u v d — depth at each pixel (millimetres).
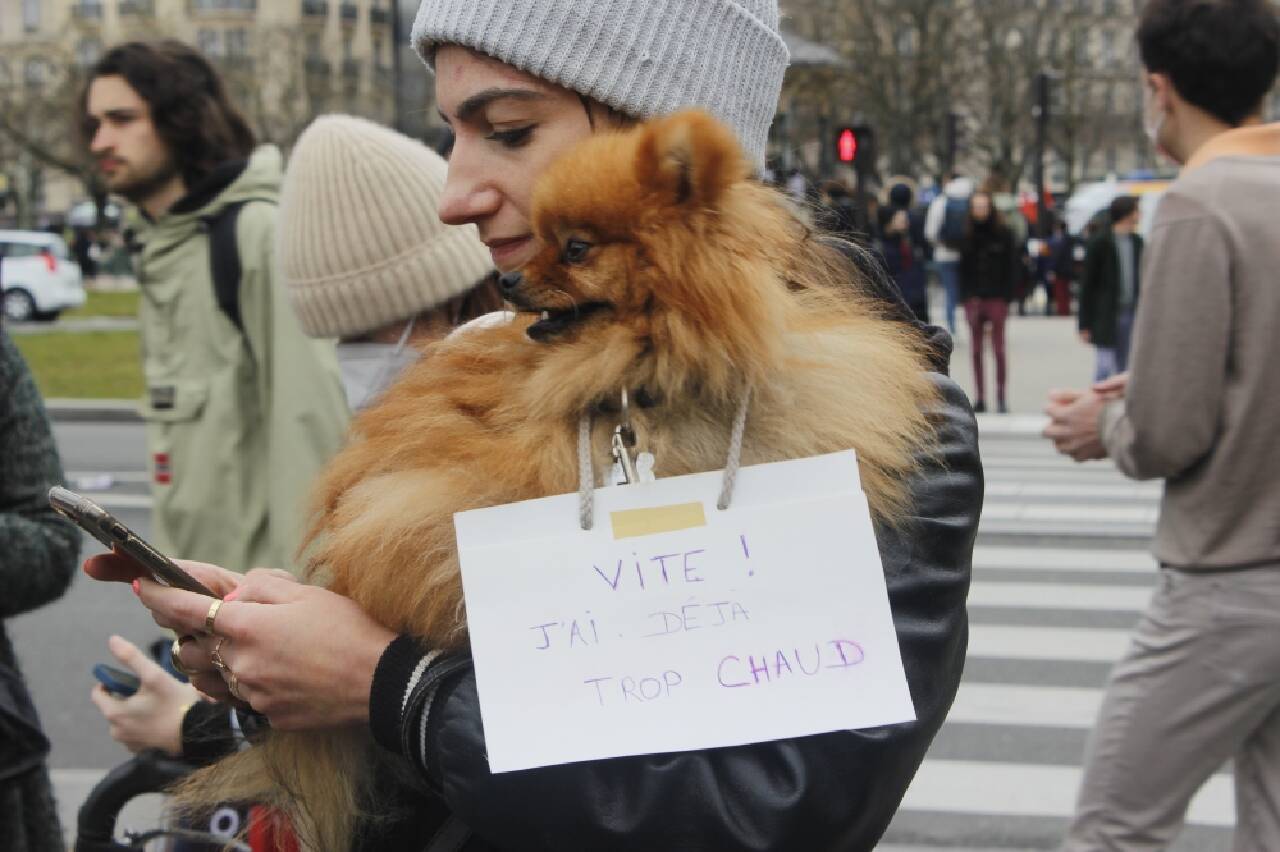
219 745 2238
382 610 1479
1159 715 2930
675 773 1312
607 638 1354
